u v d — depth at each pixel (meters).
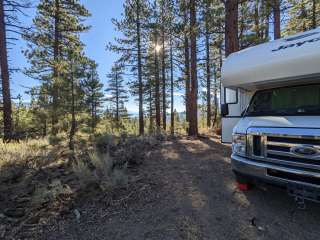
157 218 3.86
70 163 6.68
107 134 9.31
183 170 6.03
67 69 10.95
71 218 3.98
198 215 3.90
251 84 4.86
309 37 4.31
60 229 3.70
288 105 4.54
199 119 28.77
